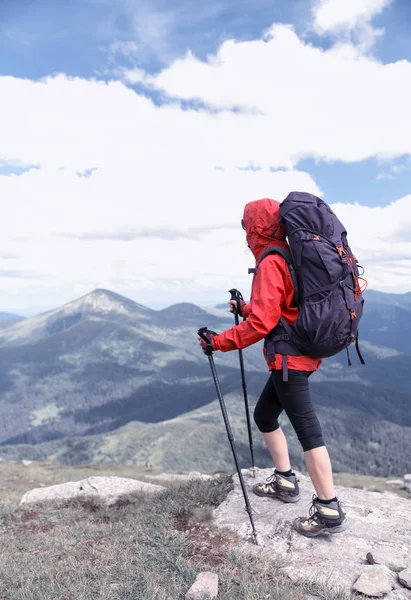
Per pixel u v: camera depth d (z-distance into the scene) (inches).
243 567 151.3
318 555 156.4
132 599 137.2
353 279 144.9
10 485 998.4
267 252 152.6
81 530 212.4
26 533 223.8
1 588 151.1
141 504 252.5
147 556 166.9
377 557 152.6
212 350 166.2
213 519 192.4
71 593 144.0
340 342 143.5
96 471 1701.5
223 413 177.6
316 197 156.3
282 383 158.1
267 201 158.4
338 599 130.5
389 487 1143.6
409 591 134.8
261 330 149.3
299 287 148.3
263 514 188.7
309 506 189.0
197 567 154.0
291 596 131.3
